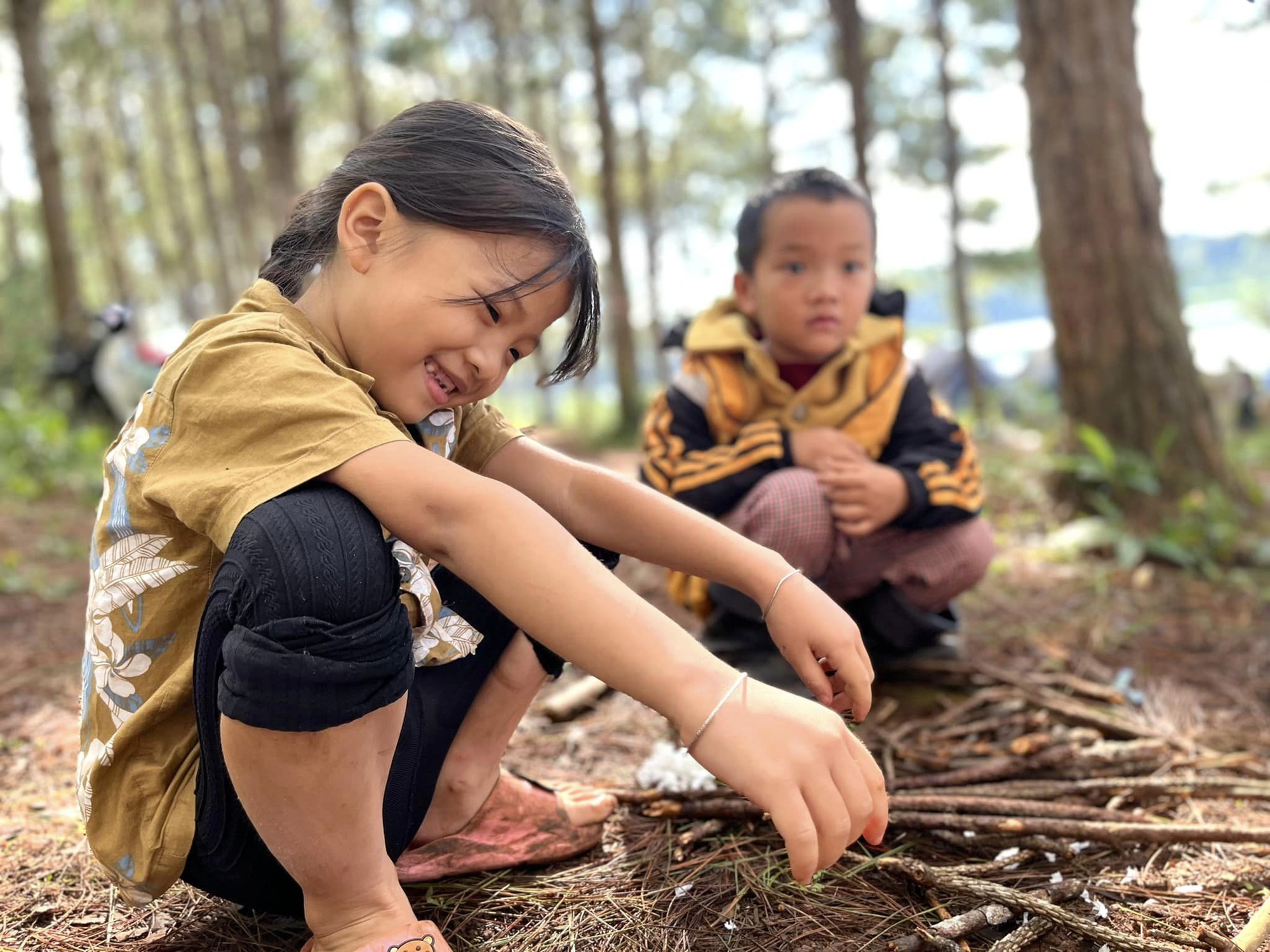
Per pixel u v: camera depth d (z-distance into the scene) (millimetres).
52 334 7875
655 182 22625
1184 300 3742
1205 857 1384
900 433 2037
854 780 912
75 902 1299
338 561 876
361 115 11547
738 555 1170
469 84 17625
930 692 2029
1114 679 2145
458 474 945
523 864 1342
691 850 1397
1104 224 3572
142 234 24078
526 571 917
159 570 1038
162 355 8742
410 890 1294
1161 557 3129
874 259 2023
